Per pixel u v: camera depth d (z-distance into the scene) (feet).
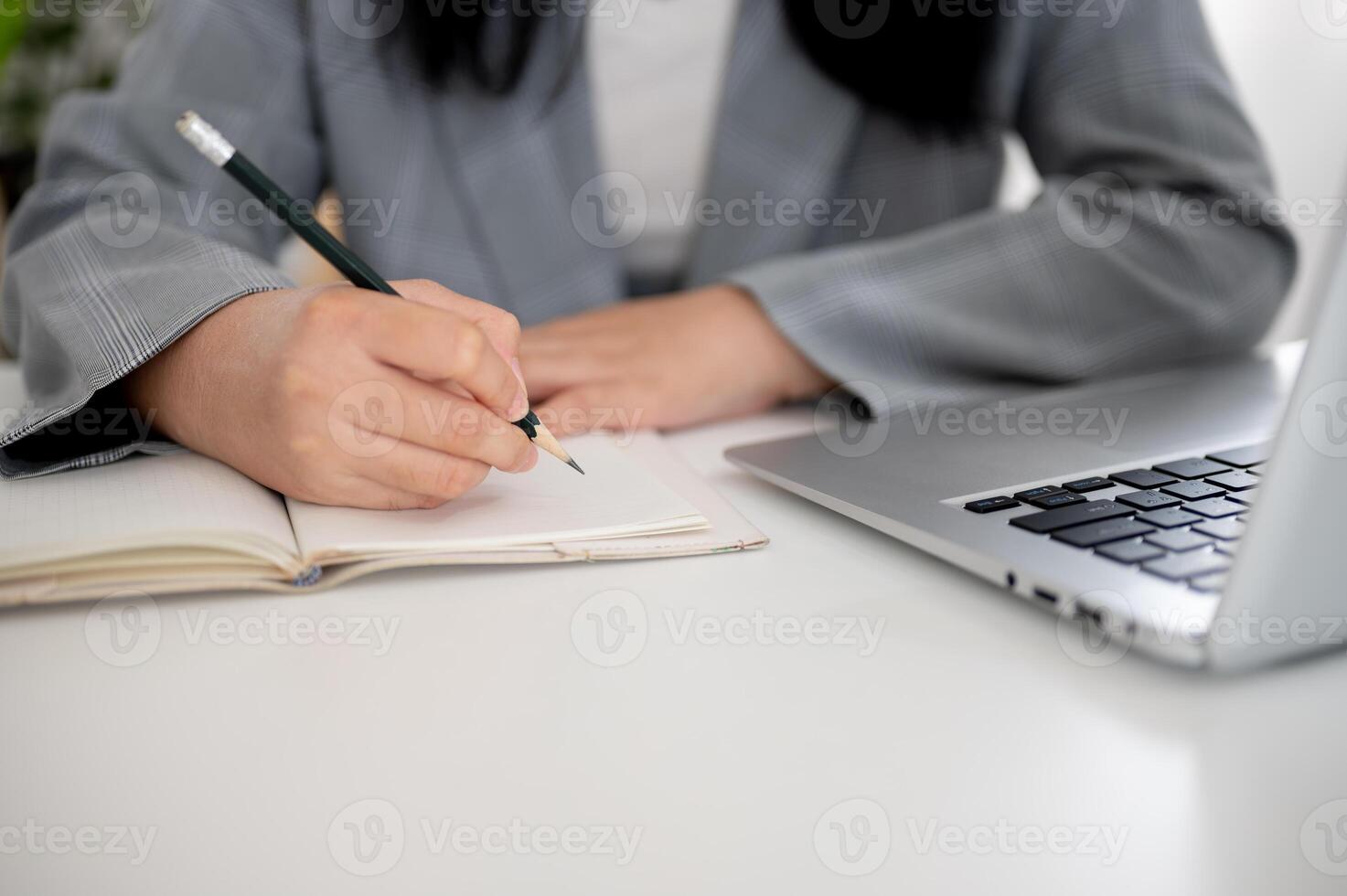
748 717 1.07
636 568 1.46
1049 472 1.61
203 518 1.37
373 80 2.68
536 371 2.02
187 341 1.63
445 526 1.45
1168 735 1.03
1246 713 1.07
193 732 1.04
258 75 2.59
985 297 2.21
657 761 0.99
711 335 2.12
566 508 1.54
